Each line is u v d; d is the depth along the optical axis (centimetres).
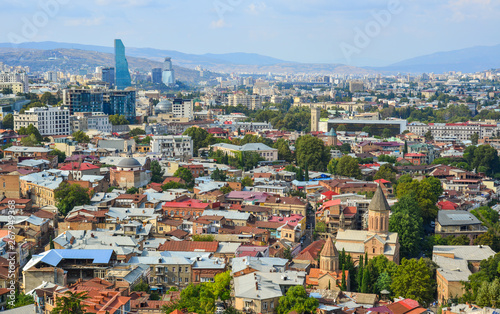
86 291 19862
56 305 18488
